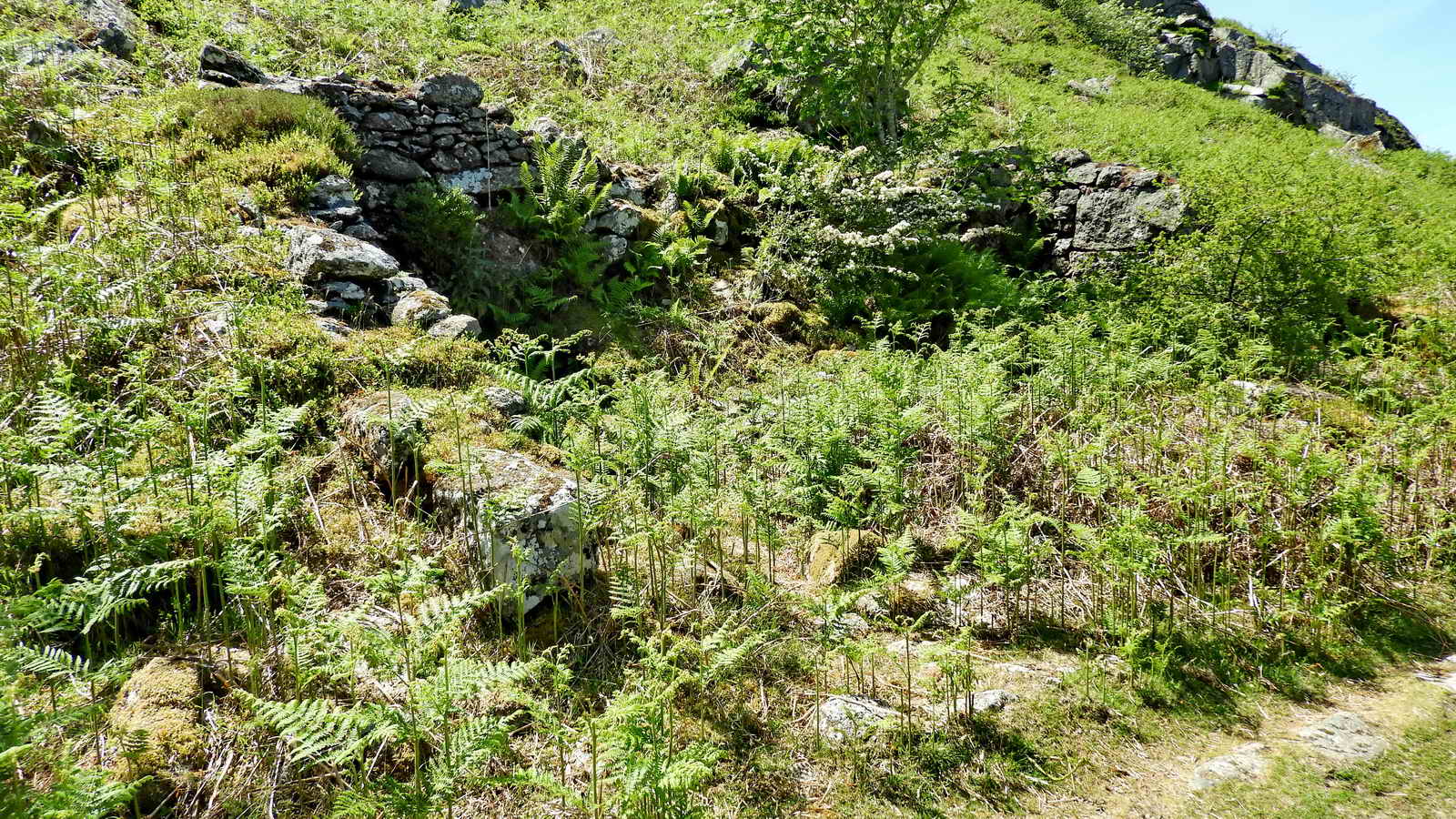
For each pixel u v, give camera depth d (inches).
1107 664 135.3
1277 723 122.0
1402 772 109.1
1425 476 187.8
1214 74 919.7
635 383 180.5
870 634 141.4
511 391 183.2
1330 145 709.9
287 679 107.3
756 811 102.7
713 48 518.6
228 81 282.7
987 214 390.9
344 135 256.1
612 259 293.1
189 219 201.2
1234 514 167.2
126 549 108.7
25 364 142.0
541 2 538.3
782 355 286.4
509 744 107.2
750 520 172.9
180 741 94.3
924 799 106.0
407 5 459.2
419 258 258.2
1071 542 169.3
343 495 148.6
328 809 93.6
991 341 237.3
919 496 182.5
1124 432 193.0
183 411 125.6
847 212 328.8
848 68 430.9
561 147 285.1
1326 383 263.0
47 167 221.3
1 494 118.9
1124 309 317.1
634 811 92.0
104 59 289.3
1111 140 540.7
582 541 132.6
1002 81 642.2
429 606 101.5
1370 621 149.0
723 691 123.5
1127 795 107.3
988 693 126.4
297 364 166.7
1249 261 296.2
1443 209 467.5
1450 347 259.8
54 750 83.7
